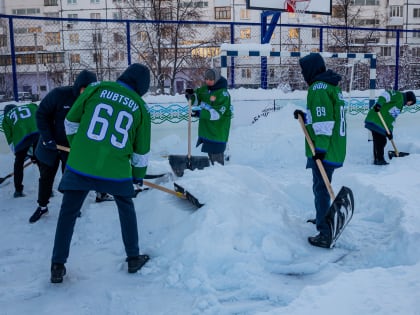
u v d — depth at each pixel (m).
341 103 3.65
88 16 32.66
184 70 15.70
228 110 5.54
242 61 11.81
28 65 13.16
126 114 3.05
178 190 4.16
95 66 12.17
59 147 4.25
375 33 20.78
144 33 14.95
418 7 33.97
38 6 34.56
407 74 15.05
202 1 31.03
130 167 3.16
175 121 8.92
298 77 12.81
